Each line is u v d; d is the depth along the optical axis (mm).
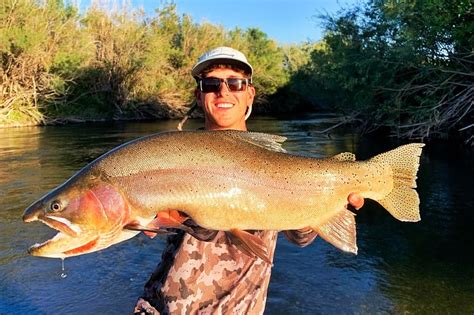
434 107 6617
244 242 1098
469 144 6926
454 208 3742
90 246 1076
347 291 2412
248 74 1308
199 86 1320
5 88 11453
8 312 2219
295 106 18062
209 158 1116
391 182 1227
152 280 1237
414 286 2455
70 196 1063
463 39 6414
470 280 2510
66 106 12445
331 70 8984
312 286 2461
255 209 1129
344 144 7480
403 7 6973
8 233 3229
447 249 2947
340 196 1194
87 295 2377
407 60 7312
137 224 1089
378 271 2635
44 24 11945
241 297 1171
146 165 1091
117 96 13469
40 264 2729
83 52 12906
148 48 13961
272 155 1160
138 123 12062
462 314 2170
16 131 9852
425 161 5820
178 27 15547
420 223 3430
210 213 1111
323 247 2977
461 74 6754
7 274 2596
